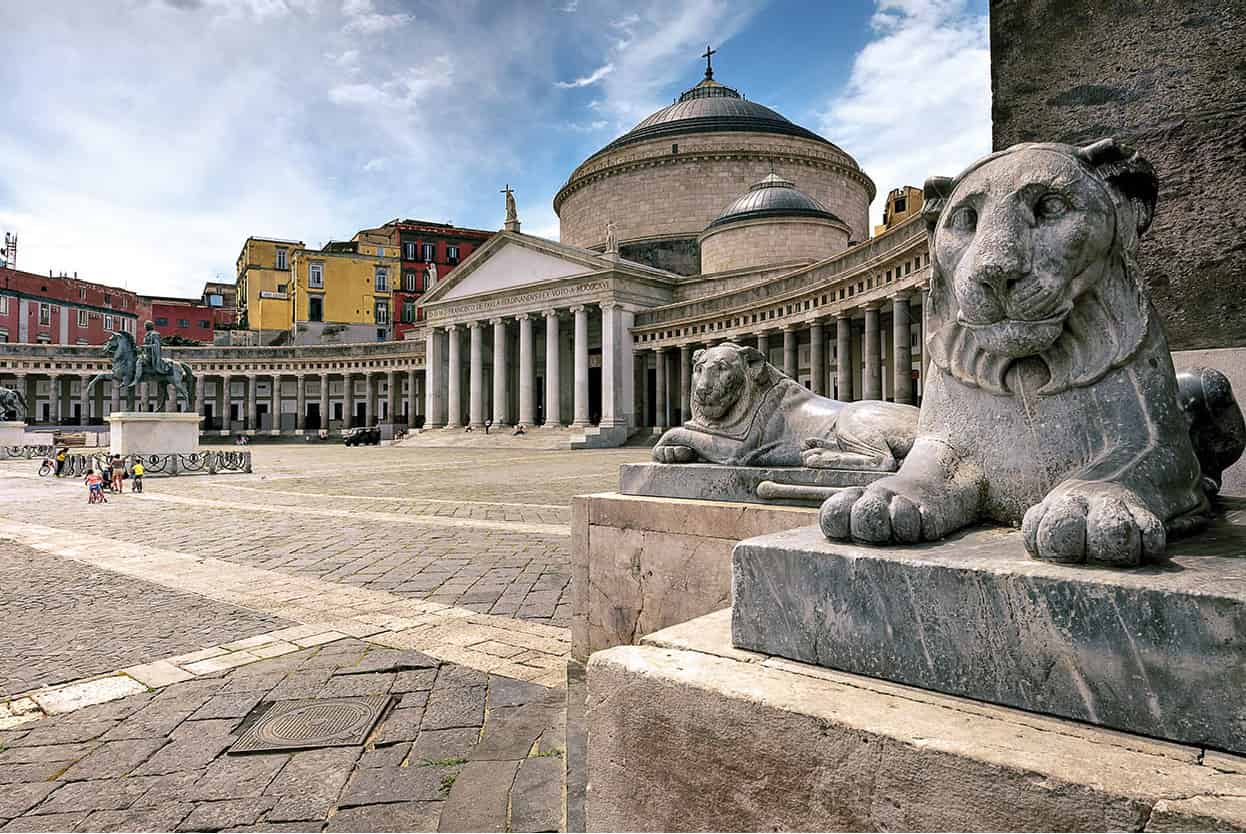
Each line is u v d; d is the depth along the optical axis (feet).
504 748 11.60
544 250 153.28
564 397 175.52
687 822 6.08
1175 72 11.85
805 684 5.92
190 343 240.73
